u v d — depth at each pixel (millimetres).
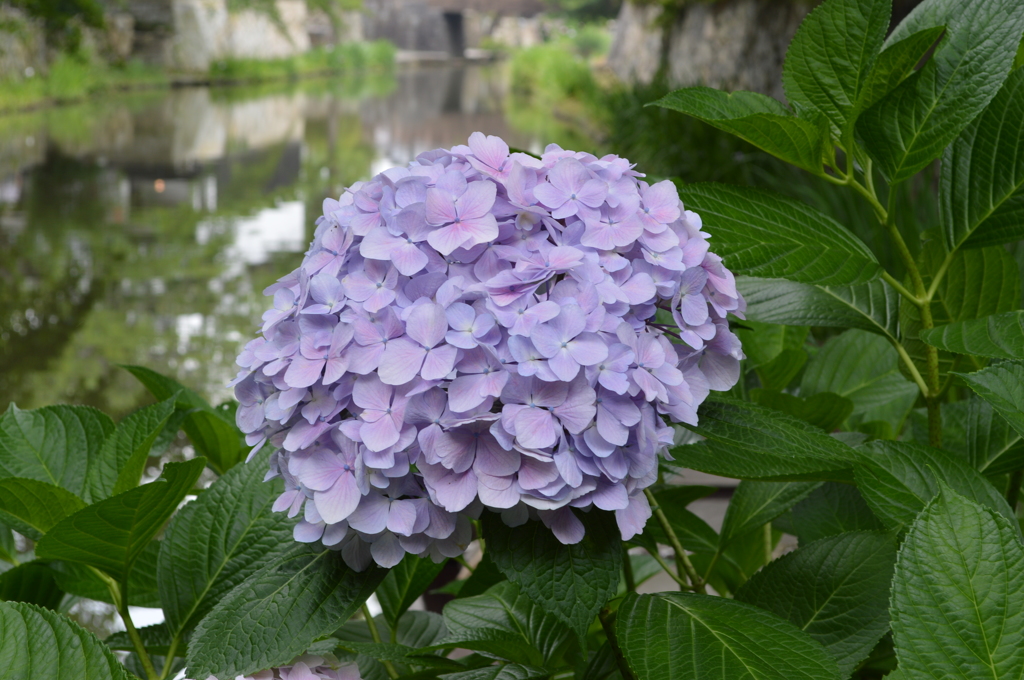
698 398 561
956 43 617
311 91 16562
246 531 666
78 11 13406
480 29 29969
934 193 2139
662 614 557
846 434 753
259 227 5664
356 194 584
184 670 543
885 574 604
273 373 539
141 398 2912
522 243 547
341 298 543
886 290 752
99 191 6711
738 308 599
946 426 796
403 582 736
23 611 527
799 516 771
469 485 512
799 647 528
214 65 17281
